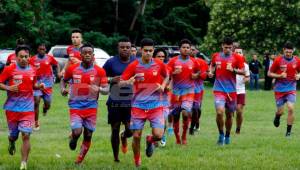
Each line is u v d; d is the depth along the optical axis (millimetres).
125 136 29172
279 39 98188
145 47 26203
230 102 34688
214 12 101438
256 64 88500
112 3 120625
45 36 111312
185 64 34812
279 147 33719
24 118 26094
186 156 30062
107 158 29266
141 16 122562
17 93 26141
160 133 26172
